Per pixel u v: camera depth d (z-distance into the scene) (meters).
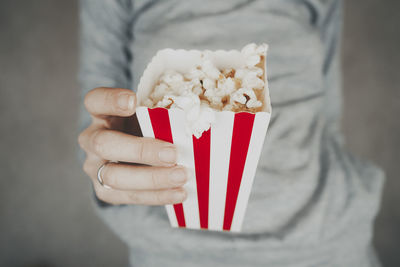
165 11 0.41
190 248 0.38
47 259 0.83
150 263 0.40
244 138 0.27
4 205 0.86
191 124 0.26
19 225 0.84
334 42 0.45
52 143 0.91
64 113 0.94
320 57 0.42
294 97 0.41
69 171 0.88
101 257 0.82
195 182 0.31
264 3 0.40
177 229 0.38
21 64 0.98
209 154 0.29
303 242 0.38
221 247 0.38
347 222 0.38
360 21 0.97
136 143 0.28
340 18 0.44
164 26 0.41
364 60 0.94
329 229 0.38
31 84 0.96
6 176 0.88
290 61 0.41
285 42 0.41
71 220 0.85
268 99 0.26
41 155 0.90
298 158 0.39
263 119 0.26
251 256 0.38
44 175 0.88
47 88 0.96
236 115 0.26
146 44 0.40
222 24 0.41
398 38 0.95
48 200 0.86
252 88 0.28
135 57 0.41
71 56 0.98
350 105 0.91
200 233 0.38
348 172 0.40
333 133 0.45
